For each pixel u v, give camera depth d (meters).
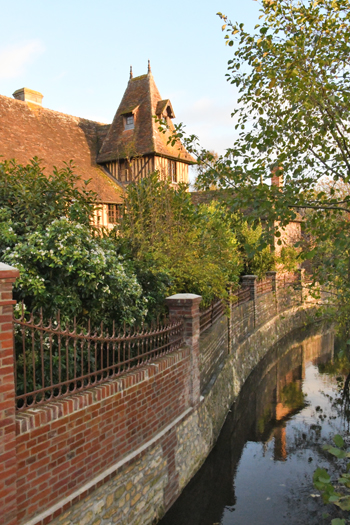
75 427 4.00
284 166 5.47
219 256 10.30
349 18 5.33
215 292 9.96
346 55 5.48
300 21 5.24
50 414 3.69
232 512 6.67
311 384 13.80
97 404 4.32
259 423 10.55
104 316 5.89
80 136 20.95
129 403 4.93
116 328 6.14
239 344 13.60
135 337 5.29
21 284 4.82
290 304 23.36
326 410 11.48
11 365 3.32
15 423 3.34
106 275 5.65
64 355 4.95
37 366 4.66
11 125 17.50
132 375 5.02
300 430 10.16
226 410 10.38
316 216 5.47
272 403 12.01
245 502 6.99
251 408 11.59
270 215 4.79
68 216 6.63
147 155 19.44
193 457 7.18
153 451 5.49
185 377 6.89
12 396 3.31
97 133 22.19
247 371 14.23
